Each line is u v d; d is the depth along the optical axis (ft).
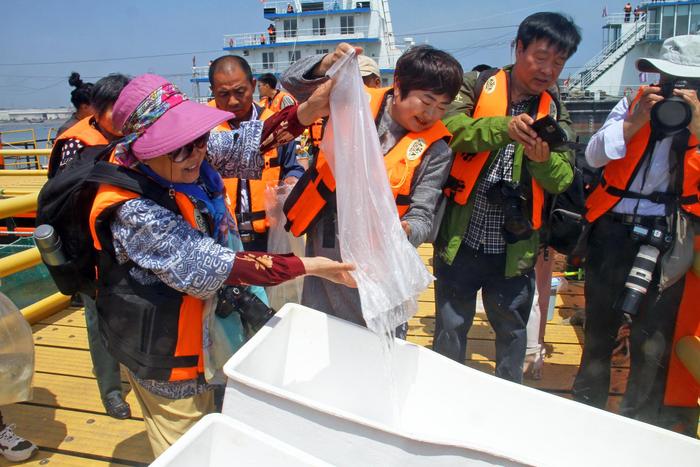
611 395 9.52
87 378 10.08
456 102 7.45
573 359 10.66
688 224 7.13
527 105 7.56
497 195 7.22
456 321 7.96
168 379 5.33
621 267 7.55
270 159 9.39
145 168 4.99
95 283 5.83
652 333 7.54
